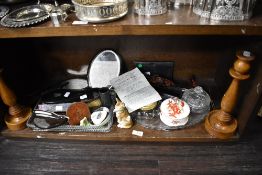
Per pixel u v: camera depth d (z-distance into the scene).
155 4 0.94
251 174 1.01
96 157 1.09
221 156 1.08
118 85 1.22
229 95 1.00
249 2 0.85
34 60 1.38
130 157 1.09
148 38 1.25
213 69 1.36
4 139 1.19
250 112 1.02
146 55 1.32
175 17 0.93
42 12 0.98
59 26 0.91
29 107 1.25
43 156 1.11
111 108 1.17
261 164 1.04
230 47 1.18
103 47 1.30
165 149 1.11
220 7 0.87
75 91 1.24
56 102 1.20
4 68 1.18
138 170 1.04
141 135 1.10
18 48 1.30
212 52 1.29
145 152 1.10
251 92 1.01
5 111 1.21
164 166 1.05
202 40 1.25
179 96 1.24
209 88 1.34
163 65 1.33
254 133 1.16
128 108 1.14
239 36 1.09
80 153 1.11
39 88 1.37
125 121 1.11
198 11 0.94
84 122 1.11
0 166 1.08
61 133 1.13
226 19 0.88
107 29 0.90
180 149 1.11
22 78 1.36
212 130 1.09
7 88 1.09
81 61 1.36
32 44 1.31
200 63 1.34
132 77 1.25
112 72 1.25
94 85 1.25
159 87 1.26
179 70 1.37
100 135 1.11
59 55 1.35
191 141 1.11
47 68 1.41
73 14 0.99
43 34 0.93
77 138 1.13
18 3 1.08
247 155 1.08
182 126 1.12
